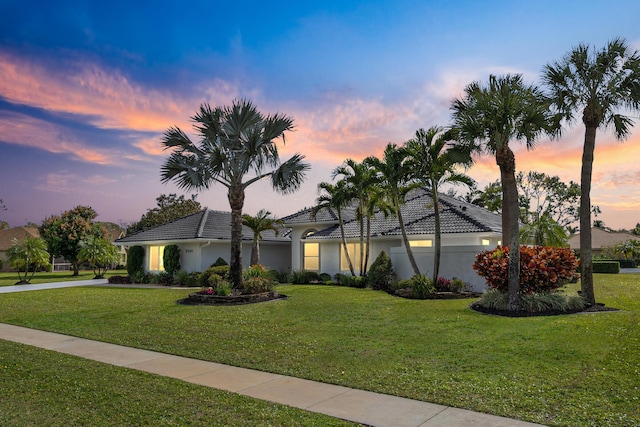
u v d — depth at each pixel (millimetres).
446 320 11336
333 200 23109
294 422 5078
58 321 12883
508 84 13211
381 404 5637
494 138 13266
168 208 56938
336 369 7312
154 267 28703
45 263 33625
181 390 6352
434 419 5078
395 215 23906
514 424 4883
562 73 13453
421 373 6887
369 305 14641
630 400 5445
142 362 8109
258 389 6398
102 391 6344
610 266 34719
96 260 34781
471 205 29578
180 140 17484
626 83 12961
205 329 11188
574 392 5809
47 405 5797
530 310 12289
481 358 7629
